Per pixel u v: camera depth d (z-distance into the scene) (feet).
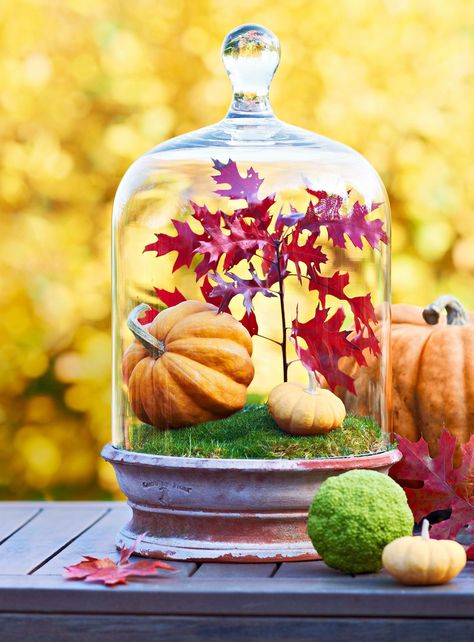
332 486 5.57
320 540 5.53
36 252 11.71
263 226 6.07
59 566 5.95
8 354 11.75
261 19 11.46
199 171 6.26
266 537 5.81
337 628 5.17
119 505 8.00
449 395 7.01
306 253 6.12
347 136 11.48
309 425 5.82
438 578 5.29
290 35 11.47
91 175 11.82
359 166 6.51
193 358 5.93
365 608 5.16
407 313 7.55
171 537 5.92
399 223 11.67
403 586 5.30
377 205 6.50
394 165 11.57
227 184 6.14
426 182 11.57
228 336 5.95
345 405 6.20
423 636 5.14
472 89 11.67
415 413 7.14
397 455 6.17
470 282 11.73
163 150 6.55
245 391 6.02
